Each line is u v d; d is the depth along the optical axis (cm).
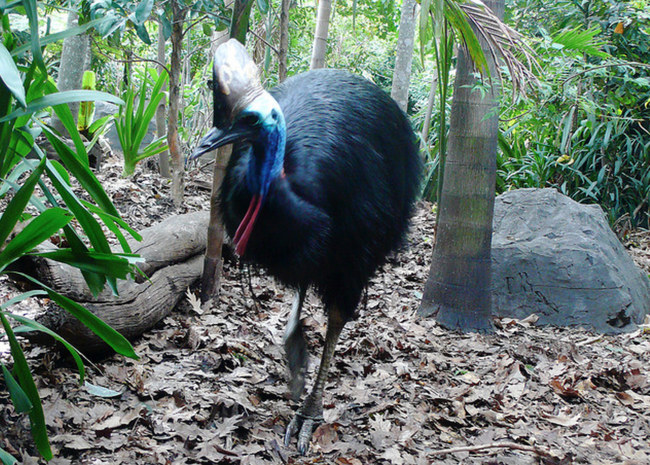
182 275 401
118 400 284
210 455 251
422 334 418
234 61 226
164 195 604
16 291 376
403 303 474
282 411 300
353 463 261
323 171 252
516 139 782
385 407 309
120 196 558
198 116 793
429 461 270
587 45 537
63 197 211
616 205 710
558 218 497
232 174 260
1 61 172
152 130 770
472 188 429
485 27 374
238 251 241
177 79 533
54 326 286
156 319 357
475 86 396
